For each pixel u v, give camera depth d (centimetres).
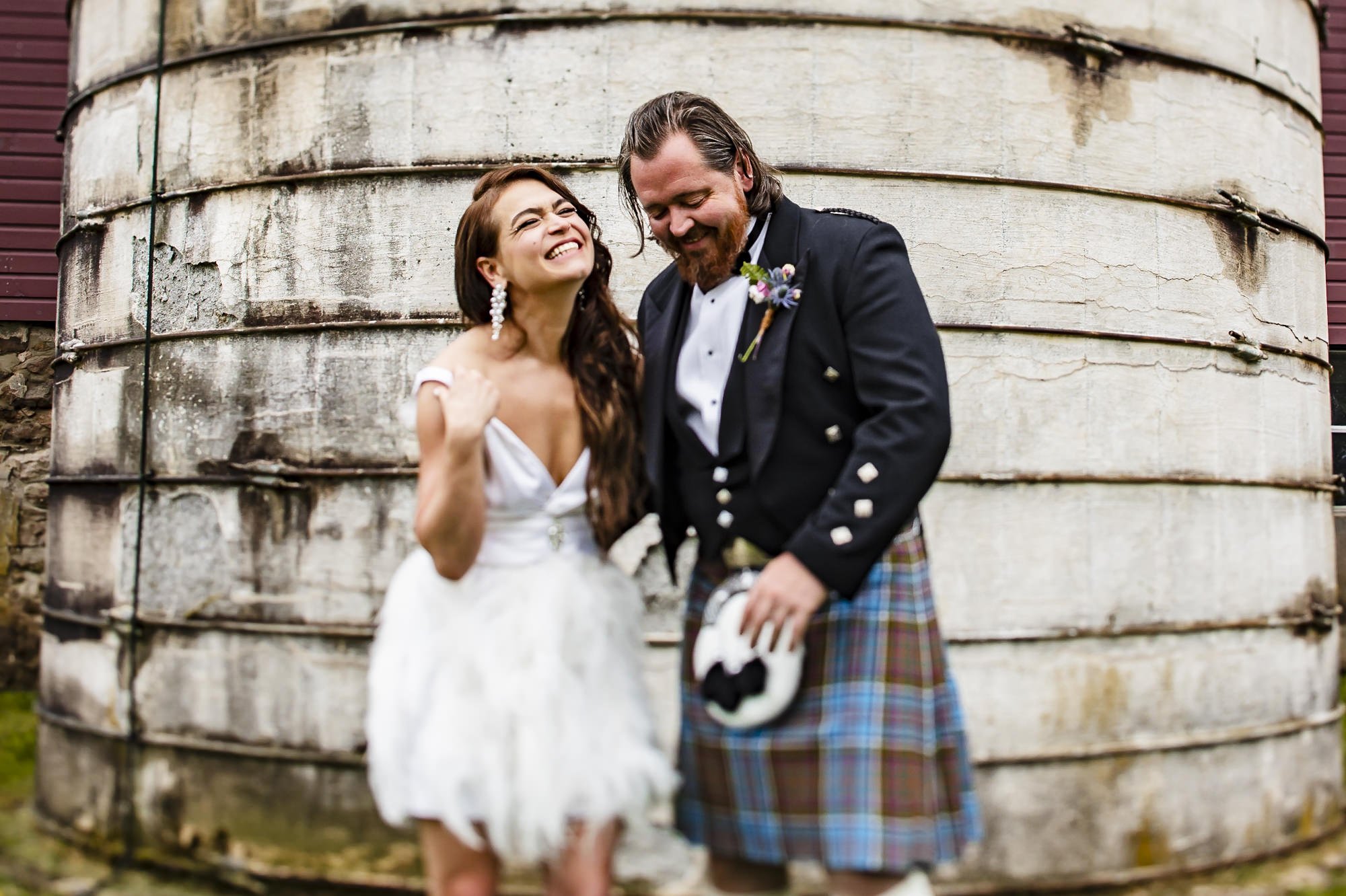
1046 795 259
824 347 157
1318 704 308
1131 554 271
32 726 379
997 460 261
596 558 170
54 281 463
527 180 168
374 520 263
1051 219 270
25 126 470
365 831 257
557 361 171
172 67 297
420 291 265
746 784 161
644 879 244
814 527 146
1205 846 274
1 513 444
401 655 160
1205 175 289
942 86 266
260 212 279
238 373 278
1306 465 311
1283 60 315
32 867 265
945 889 253
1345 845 295
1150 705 271
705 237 160
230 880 259
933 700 158
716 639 156
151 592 284
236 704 271
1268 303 301
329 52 276
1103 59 278
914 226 262
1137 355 275
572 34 263
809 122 261
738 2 262
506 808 151
